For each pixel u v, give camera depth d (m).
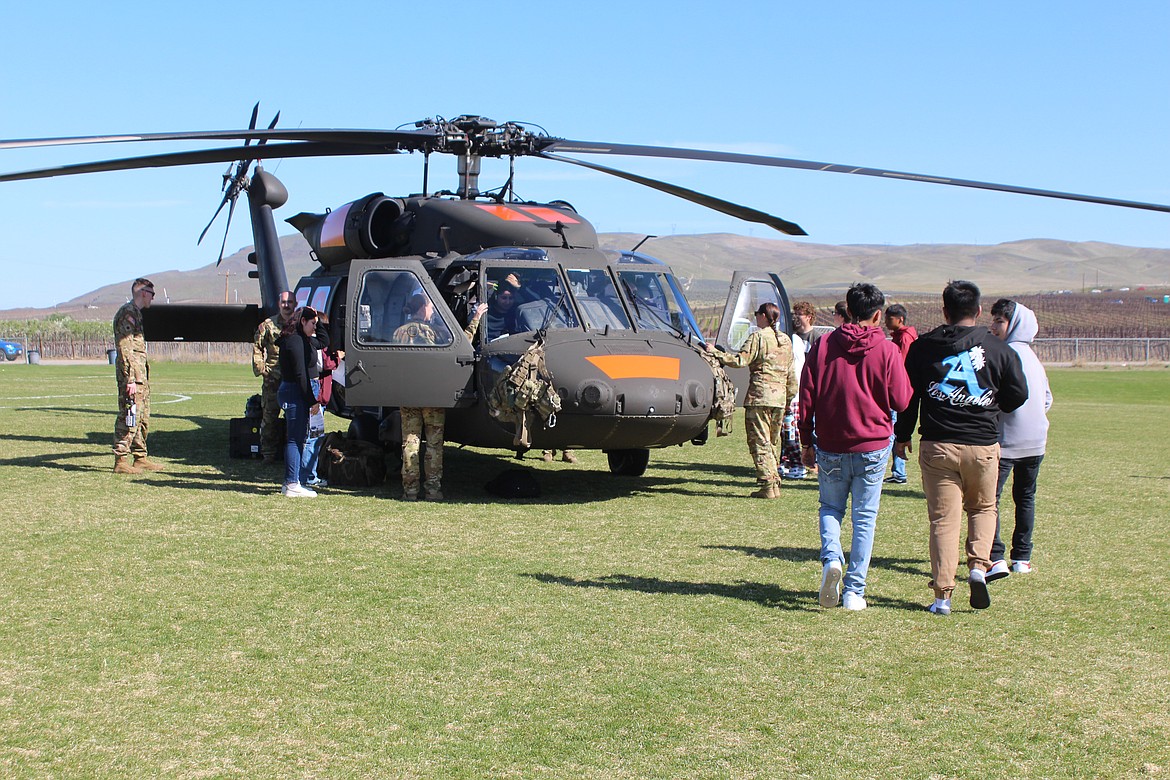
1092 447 14.80
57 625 5.63
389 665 5.07
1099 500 10.11
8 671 4.93
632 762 4.03
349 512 8.94
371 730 4.30
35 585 6.42
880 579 6.91
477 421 9.33
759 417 10.04
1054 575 7.07
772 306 9.95
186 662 5.08
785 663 5.18
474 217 10.18
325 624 5.71
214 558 7.18
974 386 5.86
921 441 6.06
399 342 9.12
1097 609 6.22
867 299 5.92
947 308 5.99
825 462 6.07
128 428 10.96
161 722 4.36
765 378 9.95
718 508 9.48
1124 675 5.06
